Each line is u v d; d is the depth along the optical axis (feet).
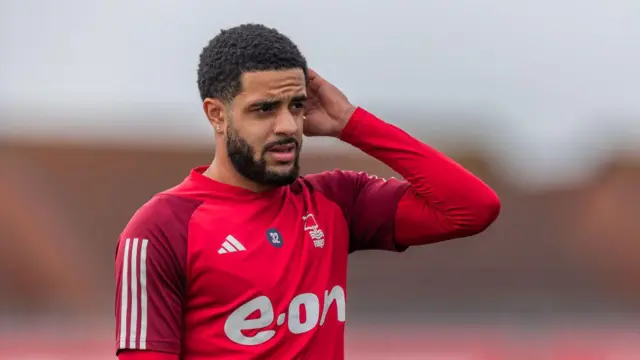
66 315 132.16
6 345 105.81
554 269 149.48
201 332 30.09
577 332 120.67
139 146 144.15
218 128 30.94
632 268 148.66
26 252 136.98
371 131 33.58
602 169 154.92
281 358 30.09
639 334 118.32
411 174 33.30
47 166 141.38
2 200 138.62
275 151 29.91
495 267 146.72
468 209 32.83
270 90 29.48
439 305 140.97
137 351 29.12
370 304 139.54
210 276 29.68
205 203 30.55
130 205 141.49
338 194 33.86
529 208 152.35
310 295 30.94
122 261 29.73
